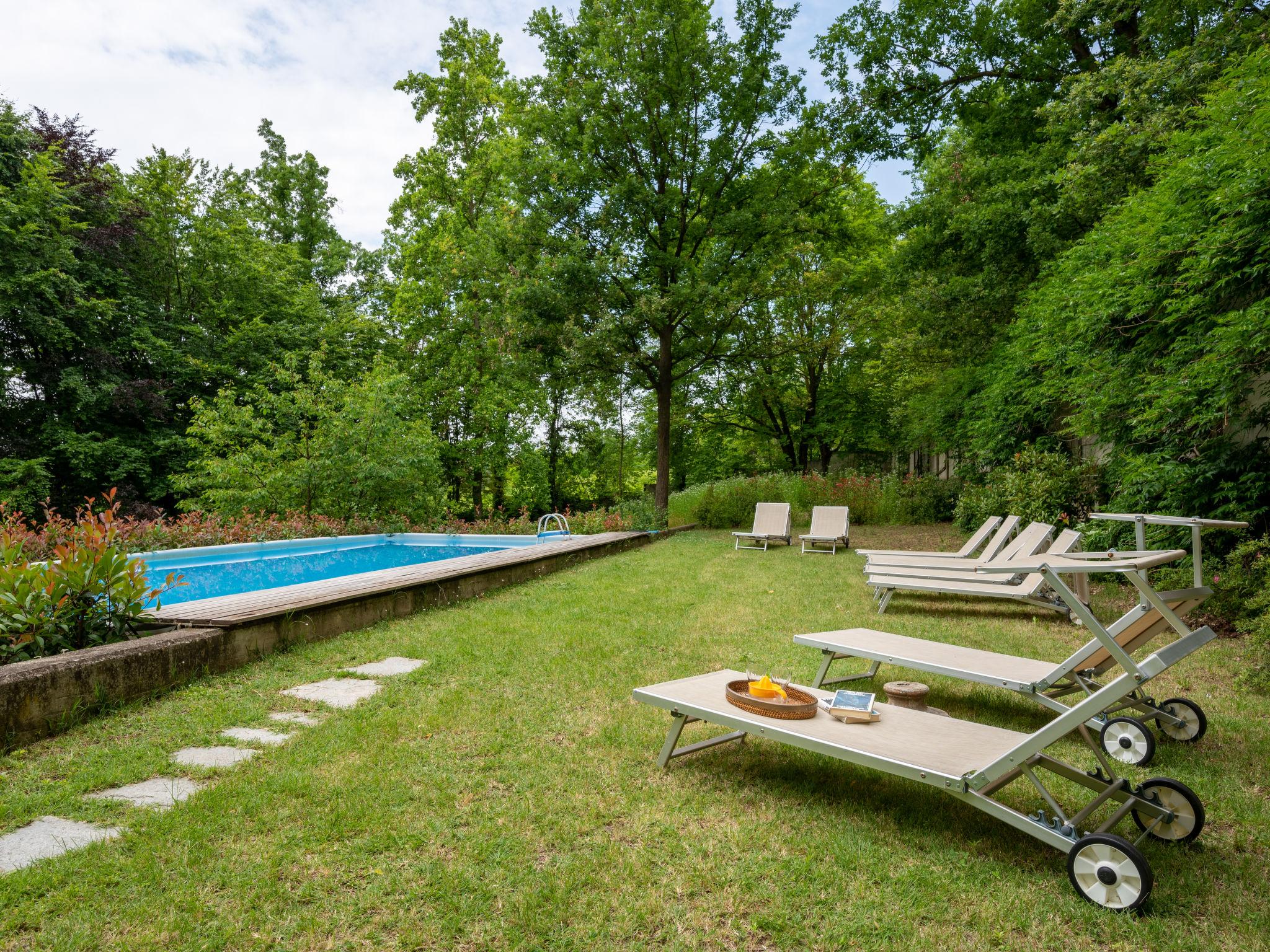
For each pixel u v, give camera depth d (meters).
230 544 11.03
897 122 16.19
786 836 2.59
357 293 29.75
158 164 22.66
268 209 28.70
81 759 3.15
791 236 17.42
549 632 5.82
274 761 3.14
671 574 9.55
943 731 2.93
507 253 19.20
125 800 2.77
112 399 19.58
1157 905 2.17
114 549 4.46
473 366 25.28
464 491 27.41
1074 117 11.65
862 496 18.67
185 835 2.46
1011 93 15.57
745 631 5.93
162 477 20.61
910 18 15.14
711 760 3.32
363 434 14.77
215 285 24.03
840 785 3.07
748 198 18.06
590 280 16.52
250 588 9.82
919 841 2.58
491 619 6.36
